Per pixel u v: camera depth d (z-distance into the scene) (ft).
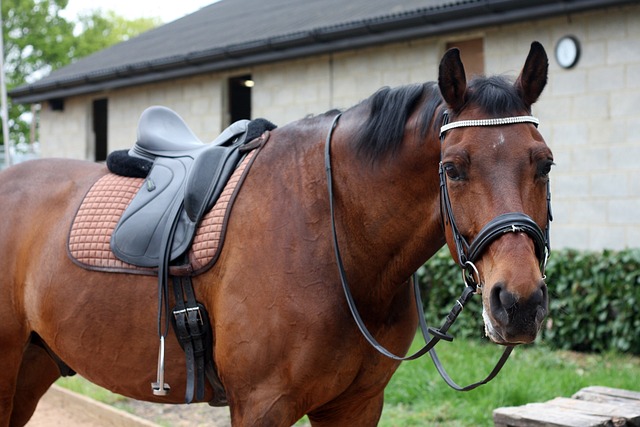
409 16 24.79
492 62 24.82
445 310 23.50
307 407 7.71
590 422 9.98
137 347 8.46
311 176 7.94
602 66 22.67
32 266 9.27
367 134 7.64
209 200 8.22
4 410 9.44
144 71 34.65
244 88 35.58
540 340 21.70
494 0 22.61
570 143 23.44
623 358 20.13
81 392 18.39
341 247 7.70
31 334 9.61
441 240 7.60
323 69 29.58
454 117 6.92
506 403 15.67
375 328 7.84
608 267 20.67
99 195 9.22
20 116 98.32
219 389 8.47
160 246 8.29
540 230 6.42
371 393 8.13
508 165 6.49
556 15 22.95
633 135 22.16
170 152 9.29
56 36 97.40
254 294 7.61
